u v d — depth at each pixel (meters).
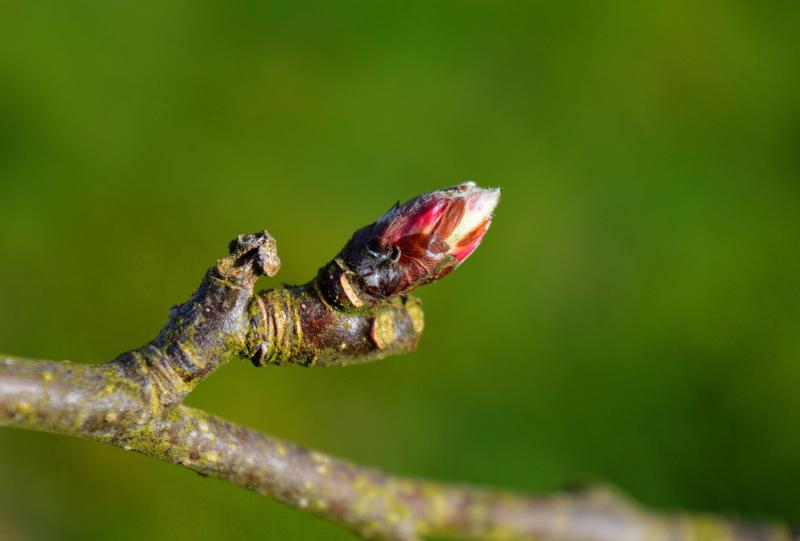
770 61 0.50
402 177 0.46
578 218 0.47
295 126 0.46
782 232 0.48
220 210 0.44
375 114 0.47
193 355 0.21
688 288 0.46
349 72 0.47
